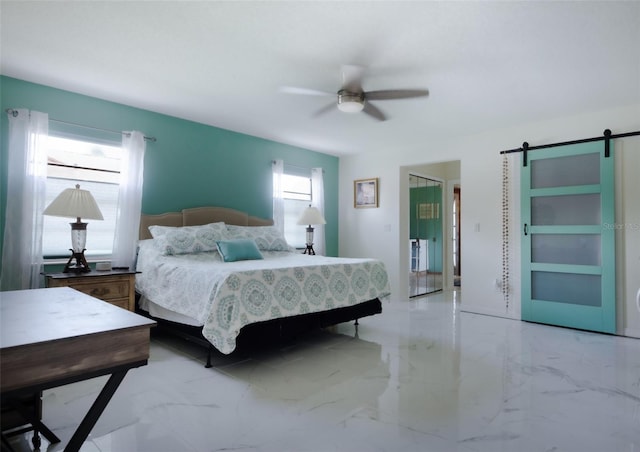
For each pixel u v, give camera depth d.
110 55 2.73
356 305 3.64
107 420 1.94
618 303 3.70
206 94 3.48
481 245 4.64
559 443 1.75
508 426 1.90
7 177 3.16
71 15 2.22
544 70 2.86
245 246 3.84
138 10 2.16
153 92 3.45
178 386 2.41
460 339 3.54
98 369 1.08
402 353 3.11
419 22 2.21
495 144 4.54
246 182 4.93
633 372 2.66
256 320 2.66
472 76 2.97
